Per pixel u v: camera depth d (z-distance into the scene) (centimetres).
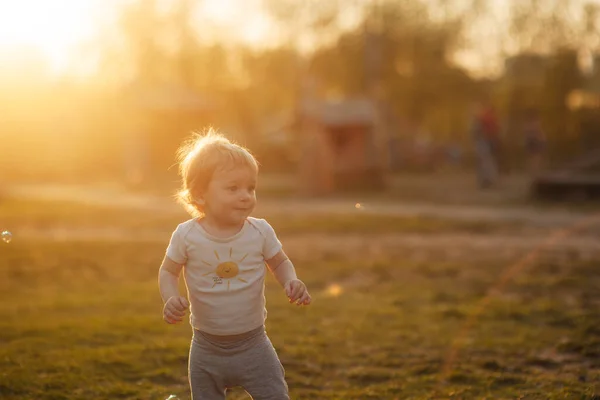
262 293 346
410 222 1478
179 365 529
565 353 562
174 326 654
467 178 3125
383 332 633
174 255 344
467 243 1220
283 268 350
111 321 671
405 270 977
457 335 622
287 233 1379
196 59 4403
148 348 567
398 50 4528
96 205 1997
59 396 455
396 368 528
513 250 1131
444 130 5734
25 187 2872
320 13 4259
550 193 1955
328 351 570
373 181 2391
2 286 888
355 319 684
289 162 3803
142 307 748
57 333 624
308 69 4206
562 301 763
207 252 338
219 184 335
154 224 1581
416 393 468
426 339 609
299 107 2445
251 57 4403
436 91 4528
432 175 3444
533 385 479
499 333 629
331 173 2294
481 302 765
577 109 3828
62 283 911
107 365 523
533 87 4109
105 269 1016
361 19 4334
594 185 1908
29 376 491
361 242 1262
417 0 4434
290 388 480
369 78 3556
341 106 2416
